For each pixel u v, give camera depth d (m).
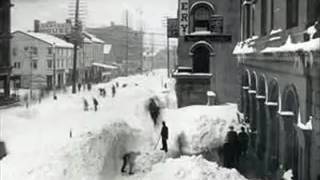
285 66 16.03
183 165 15.93
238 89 35.91
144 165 18.09
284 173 16.03
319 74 12.38
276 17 18.50
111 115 36.88
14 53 84.62
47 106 48.78
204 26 36.91
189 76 36.50
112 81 100.06
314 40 12.26
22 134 28.61
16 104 51.84
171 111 32.00
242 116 27.36
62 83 91.88
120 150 20.06
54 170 16.47
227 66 36.41
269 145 18.94
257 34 23.23
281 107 16.75
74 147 18.16
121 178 16.58
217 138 24.62
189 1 36.66
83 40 96.75
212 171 15.38
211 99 35.84
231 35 36.28
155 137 25.05
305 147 13.59
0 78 52.72
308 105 13.51
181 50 36.88
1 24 52.56
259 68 22.22
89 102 52.12
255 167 19.02
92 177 16.45
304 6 13.85
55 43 88.31
